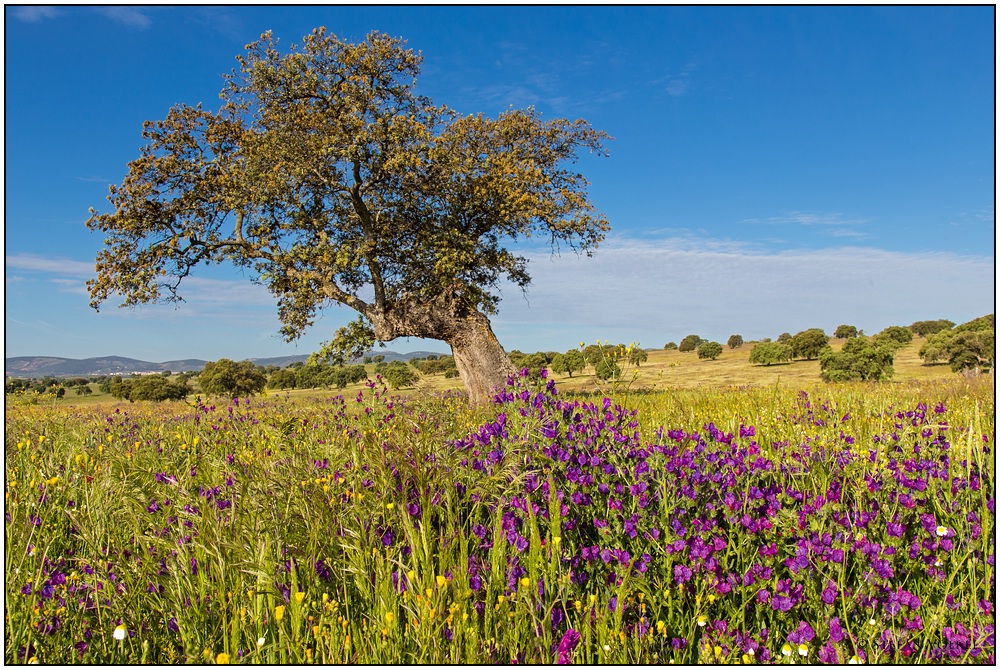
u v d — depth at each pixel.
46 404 10.92
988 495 3.02
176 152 20.80
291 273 20.19
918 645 2.37
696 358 88.38
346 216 20.55
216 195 20.58
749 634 2.37
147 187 20.19
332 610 2.29
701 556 2.48
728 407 7.09
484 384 20.09
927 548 2.66
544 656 2.17
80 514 3.10
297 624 2.18
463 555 2.54
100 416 9.68
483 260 20.91
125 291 19.98
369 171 19.06
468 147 20.58
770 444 4.16
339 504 3.06
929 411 4.91
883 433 4.68
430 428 3.78
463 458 3.32
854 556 2.65
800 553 2.48
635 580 2.46
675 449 3.24
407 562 2.64
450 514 2.89
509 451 3.21
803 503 2.97
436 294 20.56
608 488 2.98
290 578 2.57
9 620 2.35
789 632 2.38
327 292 20.52
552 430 3.34
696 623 2.38
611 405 4.03
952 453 3.81
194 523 2.84
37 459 4.30
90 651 2.36
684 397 8.57
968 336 45.81
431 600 2.24
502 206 19.62
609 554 2.58
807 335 73.19
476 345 20.39
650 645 2.29
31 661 2.21
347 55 18.84
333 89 19.20
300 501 3.02
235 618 2.29
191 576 2.56
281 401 10.02
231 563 2.49
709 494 2.93
